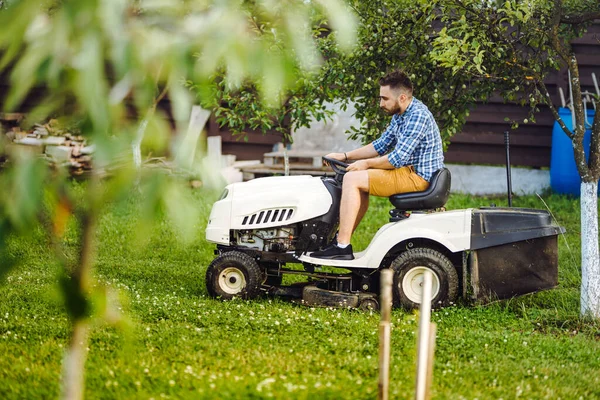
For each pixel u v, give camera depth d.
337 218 7.53
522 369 5.60
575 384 5.37
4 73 15.48
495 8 7.57
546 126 14.06
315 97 9.42
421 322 4.07
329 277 7.57
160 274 8.89
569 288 8.23
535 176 14.22
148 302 7.33
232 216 7.65
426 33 8.47
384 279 4.16
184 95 2.53
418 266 7.25
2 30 2.46
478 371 5.53
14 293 7.65
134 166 2.68
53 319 6.79
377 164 7.34
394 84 7.28
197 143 2.66
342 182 7.46
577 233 10.93
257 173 14.59
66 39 2.47
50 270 8.72
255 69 2.54
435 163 7.32
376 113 8.87
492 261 7.23
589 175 7.23
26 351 5.73
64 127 2.72
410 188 7.31
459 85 8.66
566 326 7.10
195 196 12.88
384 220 11.68
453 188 14.55
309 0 2.64
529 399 4.96
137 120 2.80
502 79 8.24
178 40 2.55
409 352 5.92
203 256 9.84
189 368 5.14
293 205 7.47
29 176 2.64
